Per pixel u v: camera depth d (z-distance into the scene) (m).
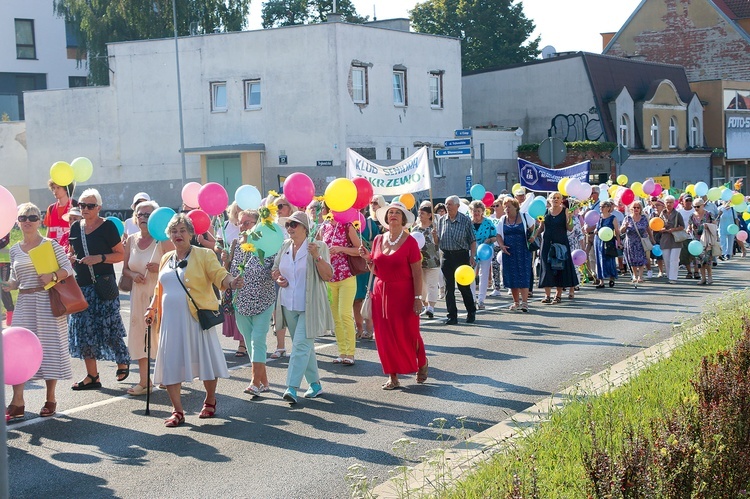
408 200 17.06
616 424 7.15
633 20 64.94
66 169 12.19
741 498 5.43
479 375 10.80
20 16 62.16
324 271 9.55
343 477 7.14
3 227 7.93
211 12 54.81
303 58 38.19
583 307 16.66
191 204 13.58
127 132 41.97
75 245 10.12
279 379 10.84
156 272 10.20
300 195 10.59
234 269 10.53
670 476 5.07
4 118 53.88
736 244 30.27
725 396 6.23
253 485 7.02
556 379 10.43
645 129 49.84
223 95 40.22
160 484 7.09
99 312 10.23
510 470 6.34
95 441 8.30
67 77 64.50
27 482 7.18
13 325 9.13
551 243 17.23
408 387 10.27
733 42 61.53
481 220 16.23
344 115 38.06
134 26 54.25
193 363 8.75
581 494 5.77
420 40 41.97
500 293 19.47
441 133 43.22
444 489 6.22
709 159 56.25
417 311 10.04
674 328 12.62
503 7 66.81
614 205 20.77
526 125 49.97
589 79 47.47
